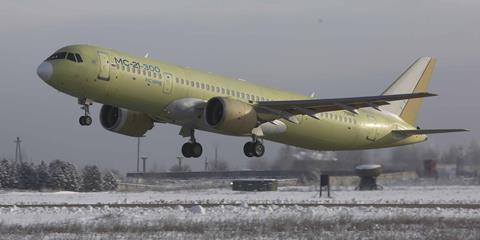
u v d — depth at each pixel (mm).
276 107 141375
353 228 100688
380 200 174750
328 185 195000
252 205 148125
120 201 179125
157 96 130750
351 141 166500
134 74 127562
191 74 135875
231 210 131500
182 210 130750
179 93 133250
